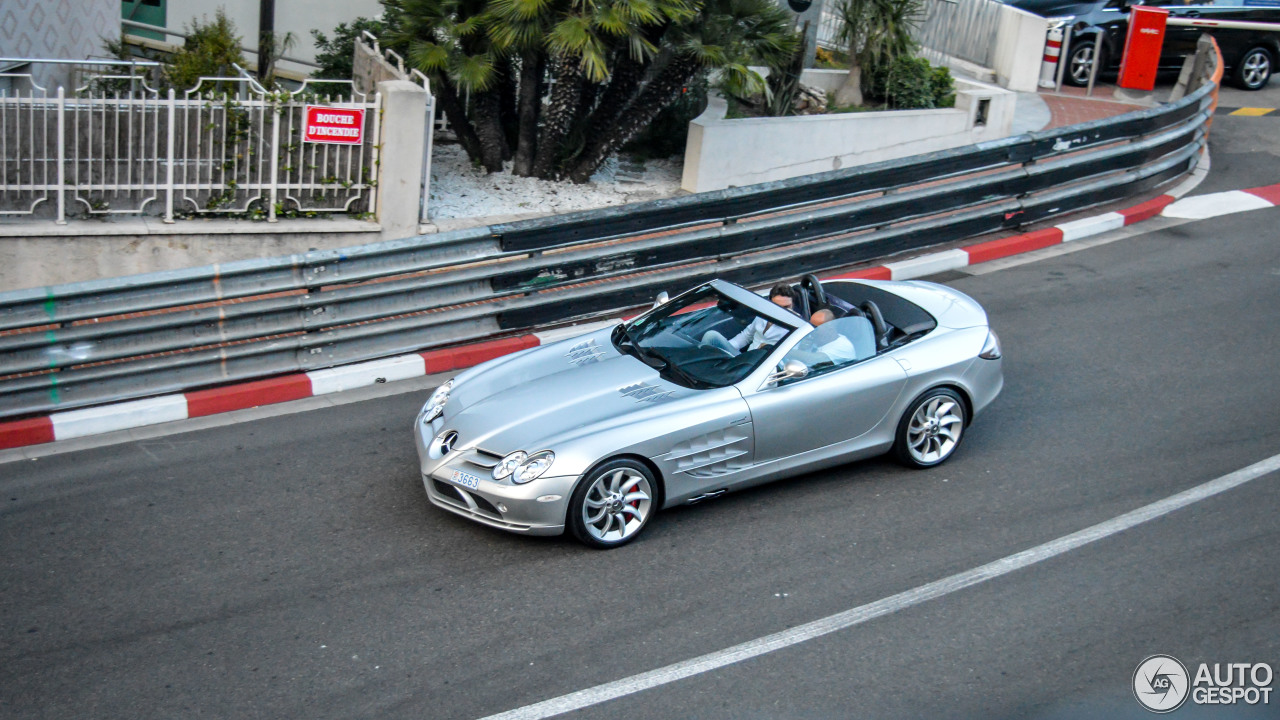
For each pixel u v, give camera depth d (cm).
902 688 471
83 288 728
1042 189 1126
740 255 961
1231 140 1491
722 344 648
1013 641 505
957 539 596
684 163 1212
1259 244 1106
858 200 1010
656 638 507
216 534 603
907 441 668
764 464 625
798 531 607
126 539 597
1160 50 1622
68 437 728
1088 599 538
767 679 477
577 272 897
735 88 1102
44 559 575
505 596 542
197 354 774
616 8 1011
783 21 1136
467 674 481
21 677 478
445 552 585
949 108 1384
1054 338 889
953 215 1066
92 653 496
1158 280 1015
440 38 1129
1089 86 1653
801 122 1238
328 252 794
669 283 933
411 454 706
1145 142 1207
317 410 776
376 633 512
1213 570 562
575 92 1125
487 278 860
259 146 992
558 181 1199
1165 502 633
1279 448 698
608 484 583
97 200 975
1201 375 816
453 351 851
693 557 579
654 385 623
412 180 1027
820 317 664
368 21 1509
